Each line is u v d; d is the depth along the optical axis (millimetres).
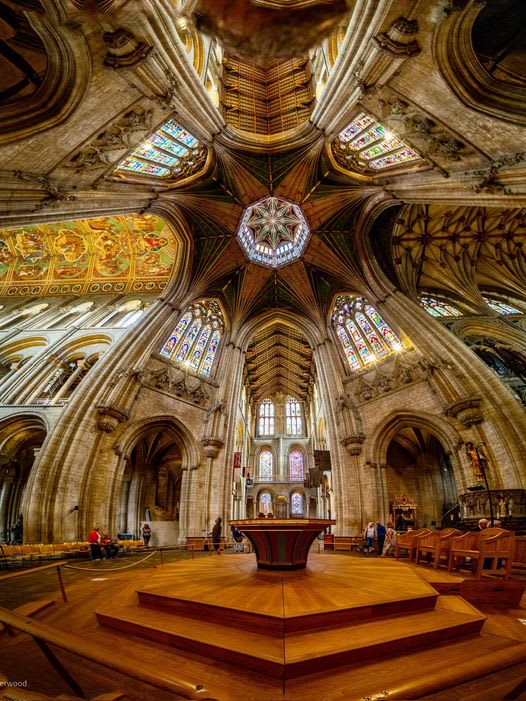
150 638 3557
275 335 36000
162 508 25438
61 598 5531
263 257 27125
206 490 20562
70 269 27625
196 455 21016
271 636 3229
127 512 22734
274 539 5988
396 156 17062
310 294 26969
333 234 23922
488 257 24391
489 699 2463
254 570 5926
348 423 21812
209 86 18656
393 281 23156
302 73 21672
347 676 2703
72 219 15656
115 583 6816
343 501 20609
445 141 13000
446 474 22781
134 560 12906
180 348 23547
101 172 14477
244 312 27625
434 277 24859
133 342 20219
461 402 16453
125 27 10141
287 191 22922
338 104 15484
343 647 2961
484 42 10344
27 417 18000
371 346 23672
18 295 26688
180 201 21578
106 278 27391
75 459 16172
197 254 24141
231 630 3434
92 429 17188
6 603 5348
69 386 20906
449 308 24219
